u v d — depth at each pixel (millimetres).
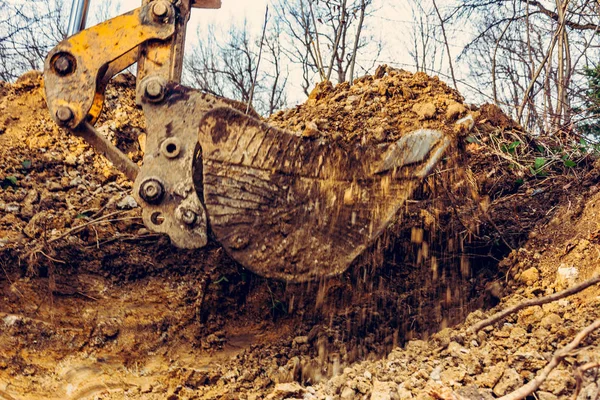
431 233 5672
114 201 6168
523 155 6316
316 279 4508
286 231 4496
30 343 4938
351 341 5117
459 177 5426
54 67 4539
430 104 5766
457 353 4250
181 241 4445
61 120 4531
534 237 5461
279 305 5410
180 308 5387
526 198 5945
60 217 5867
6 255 5434
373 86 6227
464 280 5562
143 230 5828
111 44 4527
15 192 6180
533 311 4574
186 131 4465
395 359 4488
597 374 3668
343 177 4535
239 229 4473
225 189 4465
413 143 4598
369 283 5504
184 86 4477
